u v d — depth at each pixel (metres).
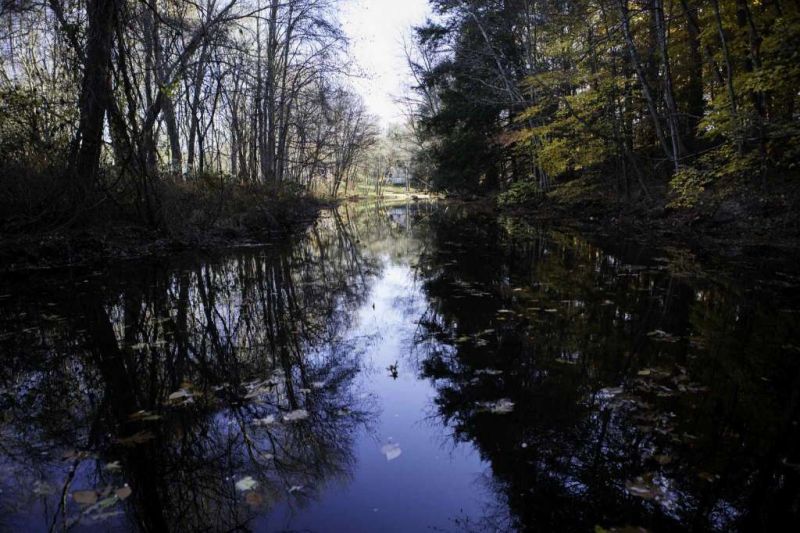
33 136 9.06
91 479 2.58
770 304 5.84
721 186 11.84
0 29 10.52
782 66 9.62
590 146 16.22
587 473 2.61
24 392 3.74
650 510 2.29
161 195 11.46
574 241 12.34
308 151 36.25
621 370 3.97
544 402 3.46
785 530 2.13
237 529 2.20
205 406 3.49
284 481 2.60
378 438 3.06
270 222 16.44
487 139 23.47
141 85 14.02
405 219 24.11
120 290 7.40
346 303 6.84
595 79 15.58
